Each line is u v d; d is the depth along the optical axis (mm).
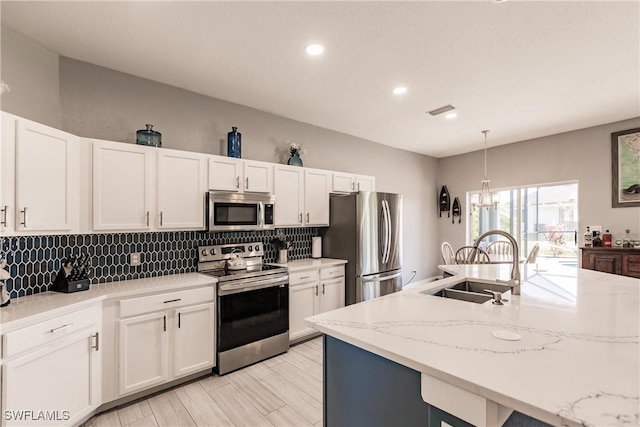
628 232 4059
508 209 5461
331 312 1470
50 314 1669
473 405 830
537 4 1856
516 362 926
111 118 2586
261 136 3611
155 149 2494
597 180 4328
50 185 1930
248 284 2764
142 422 1984
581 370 872
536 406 700
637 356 963
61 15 1912
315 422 1993
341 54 2416
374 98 3279
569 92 3148
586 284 2109
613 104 3492
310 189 3684
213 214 2758
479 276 2357
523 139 5023
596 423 640
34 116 2178
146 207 2432
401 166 5605
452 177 6203
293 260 3777
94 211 2191
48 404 1669
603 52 2395
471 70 2680
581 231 4465
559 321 1306
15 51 2062
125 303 2129
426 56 2447
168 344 2326
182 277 2648
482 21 2014
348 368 1239
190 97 3051
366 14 1939
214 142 3209
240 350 2705
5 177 1685
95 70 2521
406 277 5695
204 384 2453
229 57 2447
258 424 1972
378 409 1121
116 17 1943
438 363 921
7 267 1941
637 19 1986
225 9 1882
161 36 2156
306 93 3146
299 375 2607
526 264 3098
